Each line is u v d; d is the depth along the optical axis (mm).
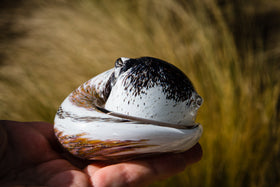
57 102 491
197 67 522
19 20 816
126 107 302
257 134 443
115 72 319
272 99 470
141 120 299
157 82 302
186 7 687
